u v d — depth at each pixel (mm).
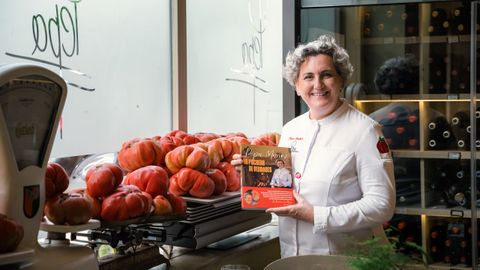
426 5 3523
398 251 1589
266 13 3855
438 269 3615
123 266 1851
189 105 3270
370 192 2168
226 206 2354
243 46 3668
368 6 3545
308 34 3381
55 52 2428
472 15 3348
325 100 2234
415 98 3564
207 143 2461
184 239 2201
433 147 3621
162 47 3047
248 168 2205
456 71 3525
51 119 1567
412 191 3639
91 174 1801
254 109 3777
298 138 2326
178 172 2250
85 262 1553
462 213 3512
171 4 3088
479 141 3426
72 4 2508
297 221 2258
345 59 2234
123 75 2803
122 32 2793
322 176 2217
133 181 1980
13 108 1440
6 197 1438
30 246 1504
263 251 2627
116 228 1830
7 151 1424
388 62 3580
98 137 2660
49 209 1636
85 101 2586
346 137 2232
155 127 3014
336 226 2137
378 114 3662
